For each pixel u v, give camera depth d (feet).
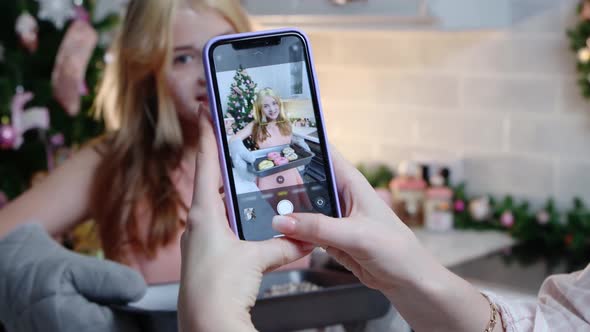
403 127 7.47
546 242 6.27
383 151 7.67
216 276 1.70
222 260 1.73
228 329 1.63
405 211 7.02
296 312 3.16
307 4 6.18
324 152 2.10
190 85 4.37
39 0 6.65
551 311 2.18
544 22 6.33
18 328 3.42
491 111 6.80
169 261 4.60
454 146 7.11
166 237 4.55
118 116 5.07
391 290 1.97
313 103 2.13
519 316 2.09
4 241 3.63
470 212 6.81
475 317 2.00
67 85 6.48
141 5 4.40
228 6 4.40
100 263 3.38
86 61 6.53
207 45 2.09
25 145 6.90
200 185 1.88
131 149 4.72
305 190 2.09
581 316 2.25
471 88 6.91
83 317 3.25
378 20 5.98
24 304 3.35
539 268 5.64
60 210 4.87
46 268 3.37
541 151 6.53
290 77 2.14
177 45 4.34
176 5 4.33
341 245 1.87
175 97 4.43
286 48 2.15
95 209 4.87
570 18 6.17
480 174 6.95
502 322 2.06
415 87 7.31
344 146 7.98
